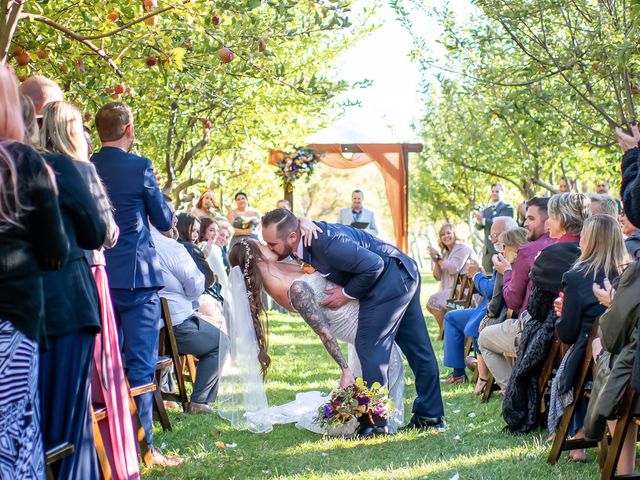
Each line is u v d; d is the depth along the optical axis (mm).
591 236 4371
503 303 6184
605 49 7625
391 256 5297
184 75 7016
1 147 2623
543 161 14016
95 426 3705
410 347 5473
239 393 5527
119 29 5672
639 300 3574
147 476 4473
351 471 4527
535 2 8336
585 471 4328
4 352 2590
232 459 4824
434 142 18422
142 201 4762
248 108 11023
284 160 14672
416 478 4316
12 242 2627
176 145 12094
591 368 4359
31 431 2666
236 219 12250
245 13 6152
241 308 5488
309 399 6090
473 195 22375
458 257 9602
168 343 5953
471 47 9359
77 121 3611
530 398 5184
